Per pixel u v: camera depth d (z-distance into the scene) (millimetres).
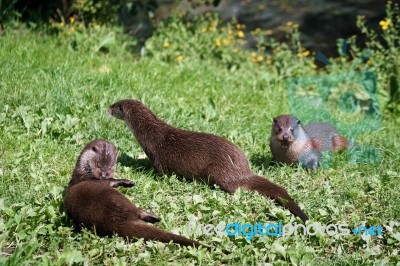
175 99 13164
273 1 27125
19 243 7676
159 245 7617
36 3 18125
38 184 9094
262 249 7902
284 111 13828
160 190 9195
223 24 24844
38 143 10328
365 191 9734
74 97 12000
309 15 25719
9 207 8211
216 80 15211
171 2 25500
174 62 16984
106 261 7461
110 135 10977
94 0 18188
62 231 7891
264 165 10617
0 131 10547
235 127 12039
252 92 14711
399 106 15000
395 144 11656
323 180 10133
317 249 8188
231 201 9008
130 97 12680
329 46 23422
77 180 8633
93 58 15055
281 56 18062
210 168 9430
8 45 14820
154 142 9914
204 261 7586
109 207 7812
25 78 12688
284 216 8539
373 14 25578
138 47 17719
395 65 15602
